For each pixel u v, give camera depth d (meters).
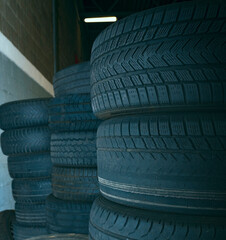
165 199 1.06
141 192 1.11
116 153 1.19
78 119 2.06
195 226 1.01
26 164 2.70
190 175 1.02
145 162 1.09
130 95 1.14
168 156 1.05
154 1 12.90
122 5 14.19
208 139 1.00
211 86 1.01
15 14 4.93
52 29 8.92
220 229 0.99
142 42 1.10
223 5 1.00
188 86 1.03
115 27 1.21
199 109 1.05
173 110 1.08
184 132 1.03
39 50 6.92
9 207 3.96
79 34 15.51
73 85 2.45
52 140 2.21
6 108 2.82
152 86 1.09
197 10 1.02
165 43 1.06
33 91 5.95
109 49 1.21
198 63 1.02
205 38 1.01
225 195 1.00
